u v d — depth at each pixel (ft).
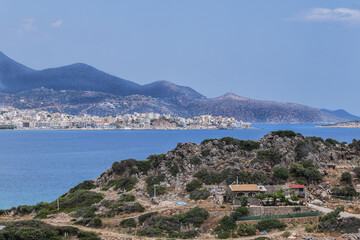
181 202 362.94
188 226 299.99
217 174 410.11
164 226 297.33
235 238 271.90
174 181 417.28
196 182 400.88
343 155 442.09
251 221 295.69
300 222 293.43
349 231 259.80
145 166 463.42
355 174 389.19
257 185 380.17
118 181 452.35
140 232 286.66
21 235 256.73
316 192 360.48
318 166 406.82
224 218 298.35
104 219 326.85
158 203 365.81
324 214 301.02
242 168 416.67
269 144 451.53
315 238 245.65
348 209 310.45
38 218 354.95
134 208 344.28
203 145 465.88
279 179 387.34
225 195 354.13
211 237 278.46
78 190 450.30
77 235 270.67
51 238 261.65
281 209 313.53
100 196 403.75
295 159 420.77
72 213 360.28
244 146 453.99
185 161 436.35
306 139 457.27
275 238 255.29
